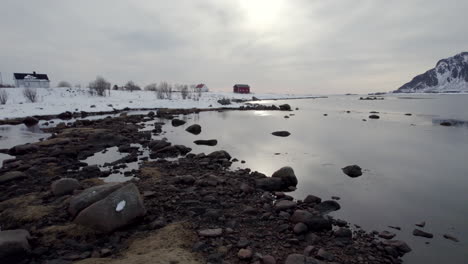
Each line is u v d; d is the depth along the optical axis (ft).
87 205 23.56
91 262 16.75
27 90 180.24
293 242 20.93
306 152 58.49
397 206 30.66
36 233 20.63
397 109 197.67
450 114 152.97
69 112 131.44
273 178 35.70
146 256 17.10
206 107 205.05
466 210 29.66
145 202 27.78
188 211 26.09
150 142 61.57
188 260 16.94
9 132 84.17
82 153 54.08
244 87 488.85
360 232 23.95
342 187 36.94
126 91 290.97
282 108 192.65
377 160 52.08
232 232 22.13
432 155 56.18
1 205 27.25
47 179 36.83
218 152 50.62
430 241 22.97
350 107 225.15
